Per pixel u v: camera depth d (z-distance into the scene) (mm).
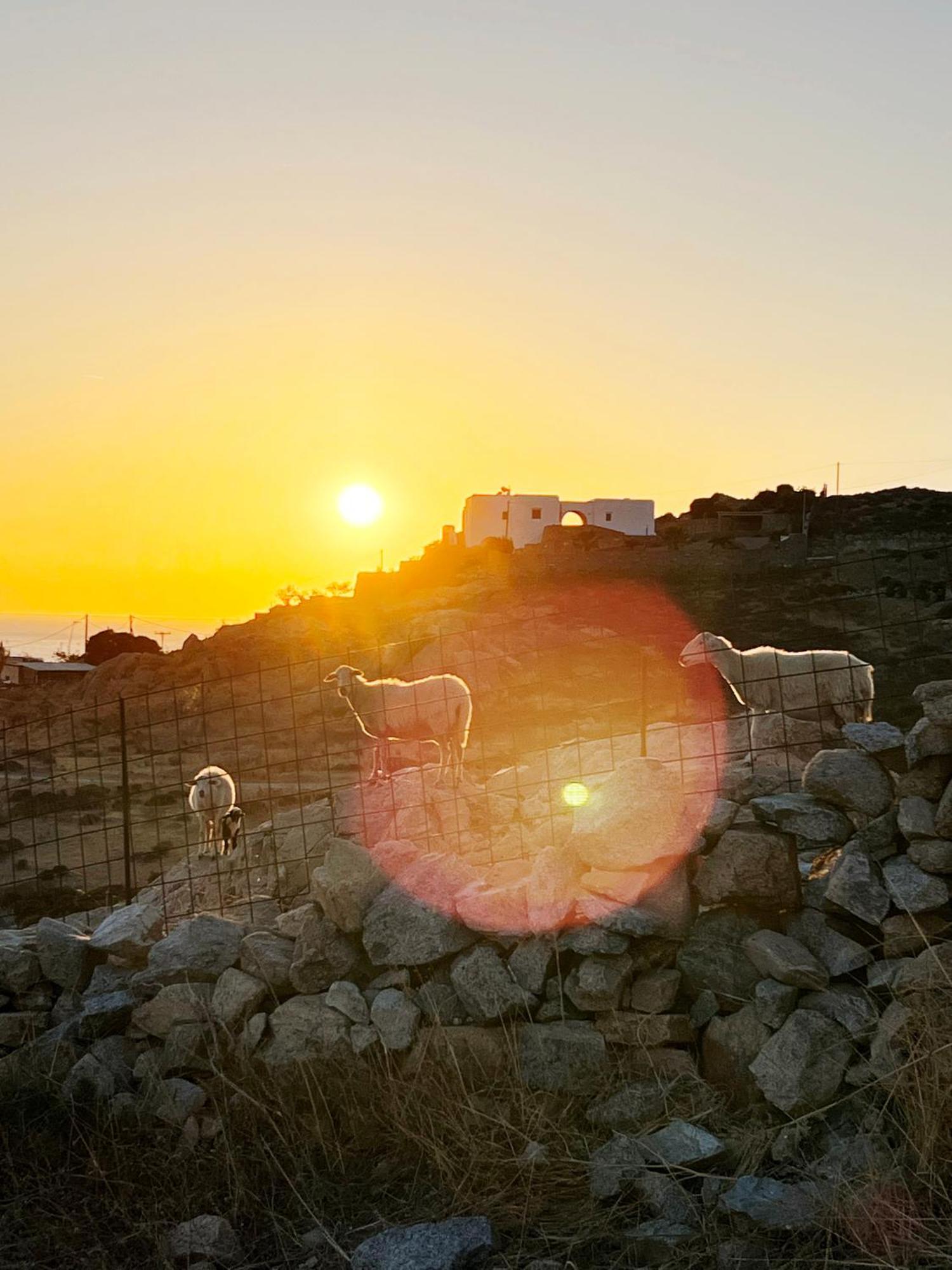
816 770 6074
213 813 13391
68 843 24312
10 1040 6652
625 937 5680
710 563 72875
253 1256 4809
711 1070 5484
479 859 7312
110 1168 5391
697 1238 4465
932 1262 4078
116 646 102250
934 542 71938
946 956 5117
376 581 91312
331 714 41562
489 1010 5762
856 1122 4918
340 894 6172
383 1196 5102
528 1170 5031
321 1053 5863
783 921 5848
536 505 106375
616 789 5949
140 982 6477
